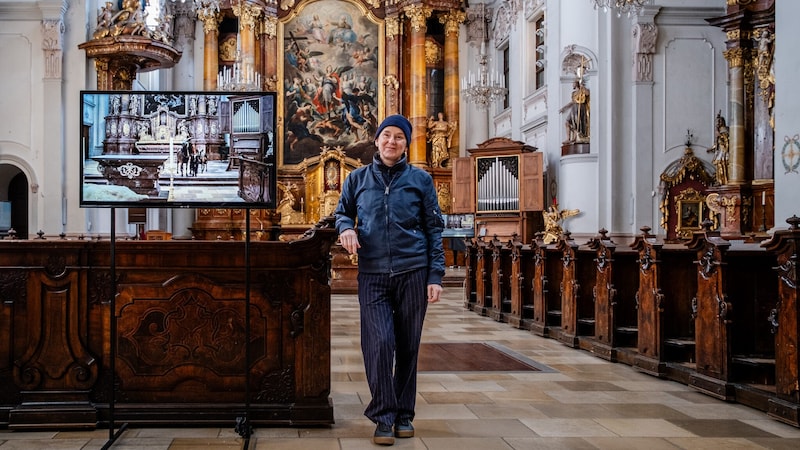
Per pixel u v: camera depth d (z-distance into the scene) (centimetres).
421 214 463
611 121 1582
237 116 457
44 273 477
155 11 1394
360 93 2462
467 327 1089
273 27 2427
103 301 482
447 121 2459
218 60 2408
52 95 1430
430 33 2525
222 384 484
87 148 450
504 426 496
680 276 710
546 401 576
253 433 468
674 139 1578
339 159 2378
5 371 476
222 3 2373
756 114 1439
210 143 456
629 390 620
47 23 1423
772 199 1393
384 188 457
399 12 2462
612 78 1584
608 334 790
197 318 484
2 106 1436
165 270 484
